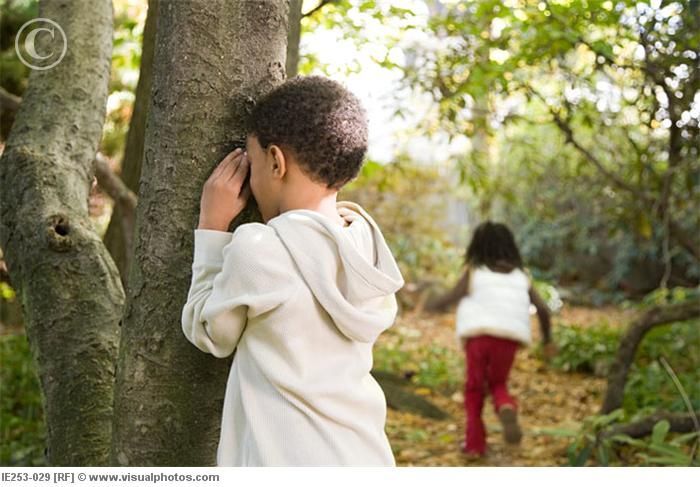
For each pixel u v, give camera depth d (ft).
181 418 6.95
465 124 19.33
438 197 41.52
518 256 18.97
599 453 14.84
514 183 32.83
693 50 15.61
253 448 6.27
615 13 15.17
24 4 24.98
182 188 6.81
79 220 9.03
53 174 9.23
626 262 39.01
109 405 8.29
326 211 6.75
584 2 15.46
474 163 21.71
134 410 6.97
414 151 35.83
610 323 35.14
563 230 39.73
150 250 6.90
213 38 6.75
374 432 6.56
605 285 40.73
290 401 6.27
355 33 17.08
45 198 9.00
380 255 7.12
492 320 17.90
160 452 6.97
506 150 31.50
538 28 15.83
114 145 29.45
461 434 19.63
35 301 8.59
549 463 16.93
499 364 17.97
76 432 8.13
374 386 6.81
